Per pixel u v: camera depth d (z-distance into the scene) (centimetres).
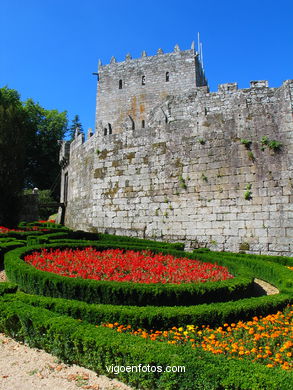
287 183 1538
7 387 461
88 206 2394
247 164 1647
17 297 706
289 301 756
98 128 2292
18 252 1204
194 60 3962
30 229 2238
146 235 1917
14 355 564
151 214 1923
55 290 824
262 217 1570
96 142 2281
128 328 616
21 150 2888
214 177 1730
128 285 781
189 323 644
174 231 1819
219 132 1755
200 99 1856
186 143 1853
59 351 545
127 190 2053
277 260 1391
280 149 1578
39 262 1070
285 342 571
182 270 1066
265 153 1609
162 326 637
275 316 681
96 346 500
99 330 540
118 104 4228
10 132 2822
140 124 4075
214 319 655
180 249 1662
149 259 1240
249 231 1591
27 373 502
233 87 1766
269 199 1567
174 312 645
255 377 396
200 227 1733
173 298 771
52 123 5644
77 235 1966
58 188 5641
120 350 477
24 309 633
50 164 5734
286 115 1585
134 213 1997
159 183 1923
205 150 1780
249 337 599
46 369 516
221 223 1672
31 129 5403
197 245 1723
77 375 498
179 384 429
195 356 451
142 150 2034
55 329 553
